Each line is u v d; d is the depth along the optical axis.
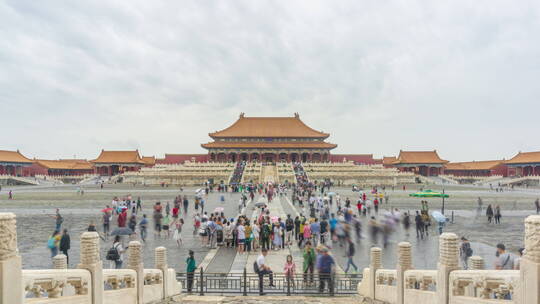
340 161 171.50
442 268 10.09
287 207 52.56
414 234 33.75
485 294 8.89
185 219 43.47
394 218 29.48
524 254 7.25
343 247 27.62
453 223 40.94
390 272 14.32
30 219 42.81
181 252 26.33
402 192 89.50
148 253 25.88
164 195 77.50
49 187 116.81
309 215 43.22
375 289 15.28
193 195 77.38
